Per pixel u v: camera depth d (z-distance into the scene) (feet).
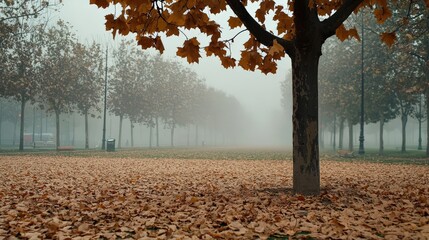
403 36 74.54
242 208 18.02
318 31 21.36
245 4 21.91
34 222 15.58
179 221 16.03
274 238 13.29
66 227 14.64
